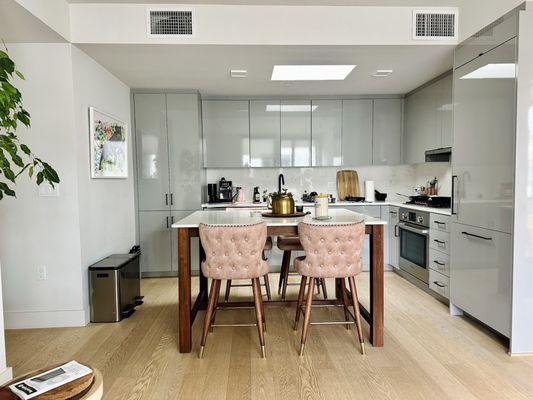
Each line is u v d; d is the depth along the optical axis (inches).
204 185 191.9
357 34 113.7
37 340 105.5
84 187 118.3
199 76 149.8
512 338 92.2
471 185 107.9
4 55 72.4
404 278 168.6
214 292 95.6
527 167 89.3
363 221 95.1
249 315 124.2
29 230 113.0
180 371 87.3
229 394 77.6
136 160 173.8
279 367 88.6
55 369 48.3
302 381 82.2
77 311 115.6
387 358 92.3
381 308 98.3
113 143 143.4
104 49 115.5
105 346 101.3
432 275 139.3
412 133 180.7
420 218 148.8
